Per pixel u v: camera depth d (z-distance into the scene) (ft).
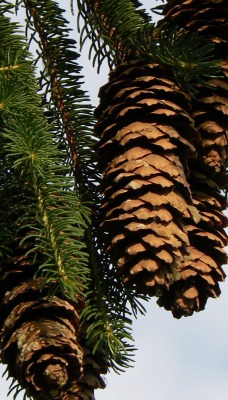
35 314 1.53
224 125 1.63
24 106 1.57
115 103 1.63
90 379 1.58
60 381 1.47
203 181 1.63
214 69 1.57
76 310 1.57
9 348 1.52
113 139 1.59
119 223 1.55
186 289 1.57
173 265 1.52
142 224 1.52
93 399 1.58
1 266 1.57
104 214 1.57
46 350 1.49
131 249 1.51
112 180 1.58
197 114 1.63
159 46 1.59
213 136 1.62
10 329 1.52
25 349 1.49
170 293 1.58
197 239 1.61
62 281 1.48
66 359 1.50
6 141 1.57
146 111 1.60
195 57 1.57
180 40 1.59
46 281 1.48
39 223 1.53
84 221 1.61
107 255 1.63
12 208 1.54
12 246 1.58
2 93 1.53
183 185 1.56
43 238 1.51
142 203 1.54
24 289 1.54
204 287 1.58
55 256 1.50
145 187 1.55
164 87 1.61
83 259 1.51
